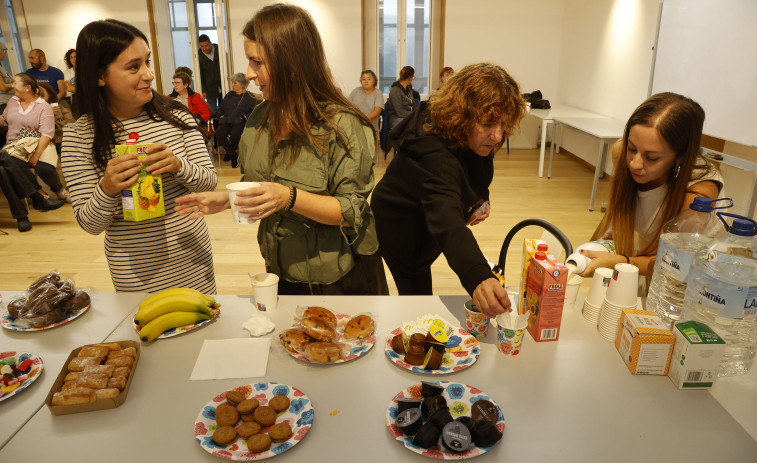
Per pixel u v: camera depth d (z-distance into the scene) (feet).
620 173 5.01
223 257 12.71
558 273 3.98
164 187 5.42
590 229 14.42
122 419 3.37
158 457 3.06
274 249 5.10
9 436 3.22
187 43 27.27
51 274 4.80
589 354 4.05
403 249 6.05
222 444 3.10
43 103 15.44
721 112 11.82
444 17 25.90
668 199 4.73
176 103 5.60
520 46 26.32
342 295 5.17
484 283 3.89
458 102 4.55
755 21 10.58
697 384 3.61
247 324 4.33
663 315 4.34
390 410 3.35
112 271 5.53
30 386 3.68
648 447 3.10
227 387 3.67
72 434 3.24
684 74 13.43
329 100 4.71
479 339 4.26
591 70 22.43
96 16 26.12
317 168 4.72
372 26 26.55
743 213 12.07
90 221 4.86
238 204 4.10
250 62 4.49
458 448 3.01
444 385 3.59
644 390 3.62
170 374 3.82
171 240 5.55
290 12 4.34
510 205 16.79
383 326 4.43
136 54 4.77
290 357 4.03
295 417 3.32
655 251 5.09
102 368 3.63
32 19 26.27
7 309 4.52
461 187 4.95
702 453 3.06
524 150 26.78
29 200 17.40
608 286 4.26
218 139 22.41
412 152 5.13
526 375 3.79
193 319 4.42
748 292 3.59
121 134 5.16
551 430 3.24
